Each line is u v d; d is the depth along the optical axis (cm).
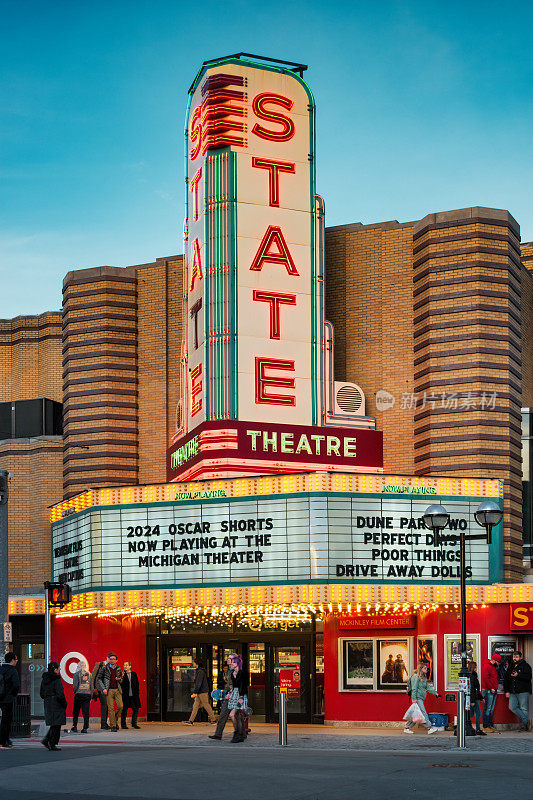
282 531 3120
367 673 3203
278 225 3588
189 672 3494
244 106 3606
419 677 2845
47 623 3016
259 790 1667
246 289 3519
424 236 3653
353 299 3838
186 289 3772
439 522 2619
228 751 2347
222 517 3209
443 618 3122
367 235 3850
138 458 4119
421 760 2122
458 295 3562
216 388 3459
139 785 1739
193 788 1700
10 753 2275
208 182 3572
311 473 3108
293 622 3347
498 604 3088
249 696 3384
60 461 4359
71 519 3609
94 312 4169
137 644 3528
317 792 1636
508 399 3512
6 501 2961
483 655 3072
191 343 3681
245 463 3412
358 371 3781
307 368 3550
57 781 1792
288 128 3650
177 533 3272
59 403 4538
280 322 3544
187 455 3628
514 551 3431
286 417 3503
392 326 3756
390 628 3192
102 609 3347
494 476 3453
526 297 3938
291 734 2866
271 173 3606
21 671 3975
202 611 3359
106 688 3044
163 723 3416
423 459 3553
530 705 2970
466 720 2719
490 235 3581
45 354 4603
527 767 1973
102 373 4122
